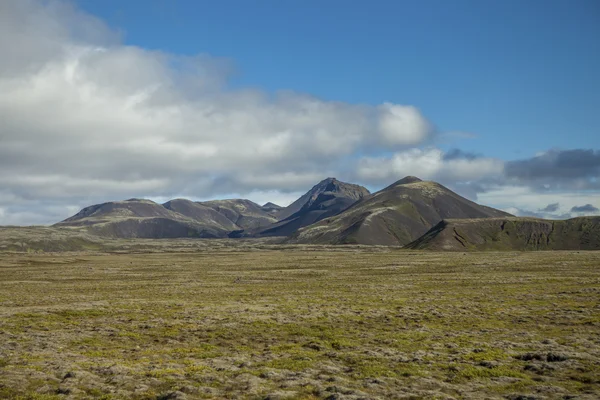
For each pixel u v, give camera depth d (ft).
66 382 82.48
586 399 70.13
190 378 86.22
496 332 126.62
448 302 186.50
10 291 261.44
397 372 89.51
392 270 385.91
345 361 99.50
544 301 180.55
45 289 272.72
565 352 99.71
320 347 114.32
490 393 75.87
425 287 249.34
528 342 113.09
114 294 241.35
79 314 169.07
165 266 515.09
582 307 162.30
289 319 153.89
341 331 132.98
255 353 109.09
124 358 104.73
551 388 76.74
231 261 611.06
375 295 217.77
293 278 333.01
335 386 78.84
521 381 81.92
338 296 216.74
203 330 138.51
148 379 85.35
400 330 132.98
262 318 155.63
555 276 286.25
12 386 80.28
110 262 624.18
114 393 77.15
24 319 158.51
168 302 200.44
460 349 107.55
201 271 424.05
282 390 78.07
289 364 96.37
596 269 332.80
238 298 217.56
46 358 102.47
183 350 113.29
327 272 378.73
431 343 114.62
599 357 96.37
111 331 137.69
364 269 405.18
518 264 407.03
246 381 83.66
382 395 75.31
